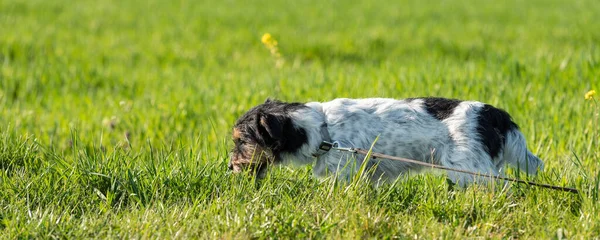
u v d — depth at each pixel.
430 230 6.79
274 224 6.71
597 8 35.56
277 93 13.08
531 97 12.33
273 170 8.17
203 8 35.19
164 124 11.87
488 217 7.13
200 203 7.50
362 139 7.71
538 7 36.59
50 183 7.90
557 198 7.37
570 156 9.38
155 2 37.62
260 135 7.76
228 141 10.28
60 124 12.13
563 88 13.09
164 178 7.86
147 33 26.06
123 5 35.88
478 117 7.64
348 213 6.99
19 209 7.31
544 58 16.08
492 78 14.02
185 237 6.61
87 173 7.93
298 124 7.71
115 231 6.74
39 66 17.92
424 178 7.99
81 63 19.20
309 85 13.80
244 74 17.09
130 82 16.31
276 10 34.69
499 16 32.44
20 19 28.47
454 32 26.61
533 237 6.71
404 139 7.71
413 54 21.25
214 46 23.09
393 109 7.80
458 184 7.54
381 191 7.62
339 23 29.56
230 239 6.48
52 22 28.25
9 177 8.37
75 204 7.59
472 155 7.46
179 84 15.70
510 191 7.66
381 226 6.80
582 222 6.79
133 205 7.43
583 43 22.73
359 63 20.27
